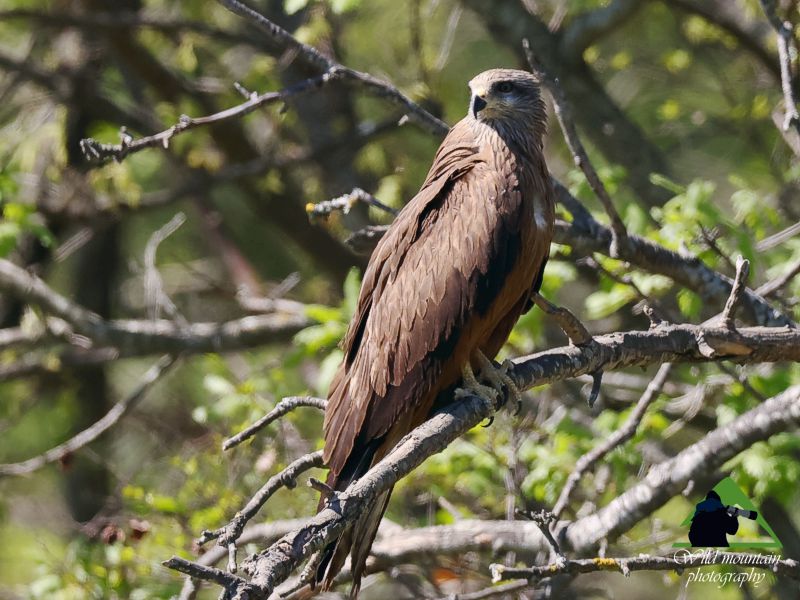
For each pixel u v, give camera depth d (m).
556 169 16.45
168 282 20.17
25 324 15.88
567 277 11.76
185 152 17.89
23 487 18.42
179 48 17.44
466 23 17.33
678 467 9.78
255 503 7.62
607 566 7.76
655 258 10.08
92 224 17.23
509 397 8.53
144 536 11.39
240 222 20.28
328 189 17.22
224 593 5.48
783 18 11.63
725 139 17.31
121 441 18.42
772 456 10.78
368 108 18.28
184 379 18.38
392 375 8.55
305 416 13.98
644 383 13.98
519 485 11.32
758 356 8.54
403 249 8.82
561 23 15.73
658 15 17.34
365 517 7.86
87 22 16.47
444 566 10.73
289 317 15.73
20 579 16.36
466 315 8.52
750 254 10.95
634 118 17.98
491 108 9.16
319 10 14.65
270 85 16.86
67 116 18.03
